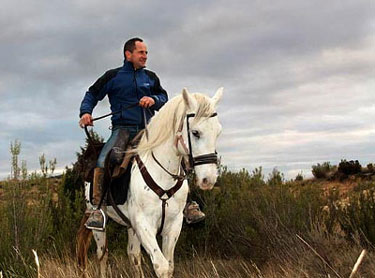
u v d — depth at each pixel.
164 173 5.02
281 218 7.35
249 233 7.19
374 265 5.54
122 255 7.55
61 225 8.37
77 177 8.77
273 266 6.36
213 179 4.52
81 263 6.33
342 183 17.64
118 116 5.67
